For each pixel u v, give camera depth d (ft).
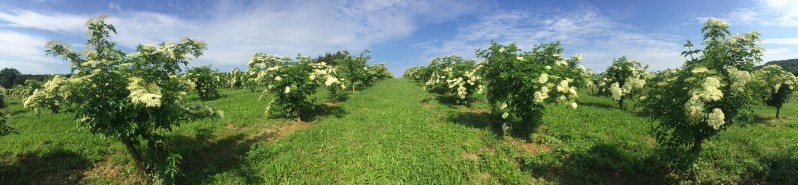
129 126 17.03
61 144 25.85
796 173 19.66
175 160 18.42
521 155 24.58
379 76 106.83
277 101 36.09
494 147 26.30
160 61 19.83
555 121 34.78
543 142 27.76
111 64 17.53
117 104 16.74
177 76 21.80
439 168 22.08
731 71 16.06
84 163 22.68
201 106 21.53
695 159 18.44
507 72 26.40
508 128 28.40
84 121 17.12
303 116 37.99
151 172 19.83
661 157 21.33
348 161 23.35
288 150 25.86
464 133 30.17
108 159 23.57
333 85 45.06
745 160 21.95
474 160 23.48
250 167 22.48
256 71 43.73
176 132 29.58
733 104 16.24
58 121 35.58
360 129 31.89
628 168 21.63
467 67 47.21
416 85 89.04
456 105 47.75
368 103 50.42
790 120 37.99
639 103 21.29
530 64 26.22
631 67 46.55
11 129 21.12
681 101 17.15
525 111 27.63
